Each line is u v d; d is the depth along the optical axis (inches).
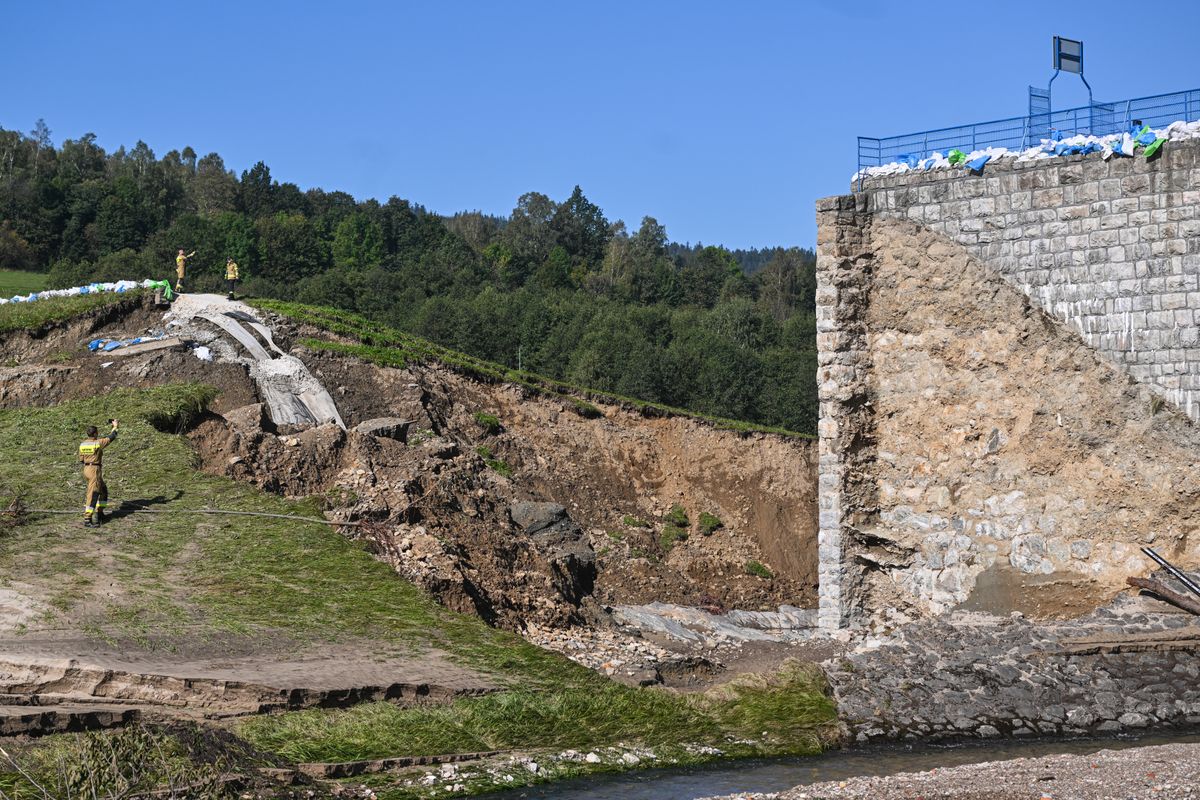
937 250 1102.4
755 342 3294.8
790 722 846.5
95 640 774.5
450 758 720.3
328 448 1195.9
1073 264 1040.2
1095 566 1020.5
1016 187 1068.5
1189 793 649.6
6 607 811.4
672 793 697.0
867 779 713.0
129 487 1065.5
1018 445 1061.1
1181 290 991.6
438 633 887.1
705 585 1354.6
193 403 1253.7
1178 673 913.5
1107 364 1021.8
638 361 2518.5
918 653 959.0
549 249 5388.8
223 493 1074.7
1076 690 901.2
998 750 816.3
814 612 1315.2
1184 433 987.3
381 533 1041.5
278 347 1467.8
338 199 6043.3
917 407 1112.8
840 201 1135.0
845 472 1123.3
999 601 1058.1
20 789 589.0
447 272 3949.3
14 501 993.5
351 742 709.3
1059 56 1089.4
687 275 4874.5
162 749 627.8
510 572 1121.4
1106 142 1026.1
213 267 4010.8
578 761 743.7
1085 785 675.4
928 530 1101.1
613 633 1093.8
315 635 845.2
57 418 1200.8
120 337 1446.9
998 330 1072.2
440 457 1300.4
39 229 4409.5
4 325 1429.6
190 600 869.2
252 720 707.4
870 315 1138.0
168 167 6835.6
